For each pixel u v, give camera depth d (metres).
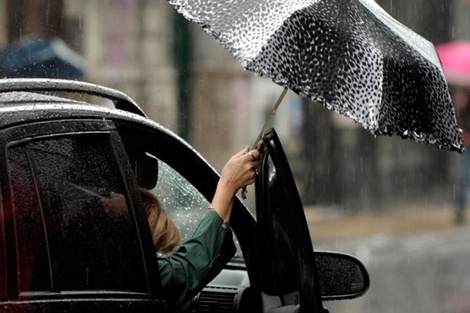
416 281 31.70
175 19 46.47
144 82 45.66
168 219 9.39
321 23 8.23
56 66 31.73
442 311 26.89
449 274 33.50
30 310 7.23
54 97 8.57
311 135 52.62
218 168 47.81
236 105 49.00
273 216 9.14
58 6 39.00
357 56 8.24
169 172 9.83
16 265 7.20
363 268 10.23
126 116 8.57
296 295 9.04
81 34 40.91
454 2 62.38
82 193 7.85
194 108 47.50
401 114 8.49
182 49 46.72
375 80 8.27
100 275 7.85
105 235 7.94
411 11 61.56
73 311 7.54
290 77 7.96
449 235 45.34
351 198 54.31
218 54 48.12
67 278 7.60
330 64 8.13
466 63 53.69
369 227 47.22
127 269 8.05
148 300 8.14
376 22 8.80
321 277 10.30
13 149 7.41
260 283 9.41
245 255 9.46
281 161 8.61
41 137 7.62
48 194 7.60
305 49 8.10
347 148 54.97
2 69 31.06
